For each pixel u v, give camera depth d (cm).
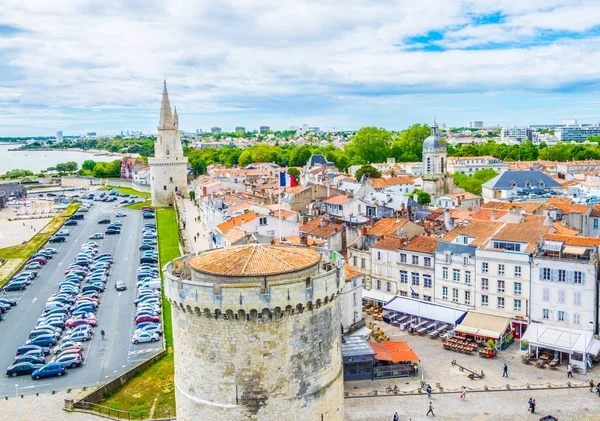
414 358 8156
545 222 10969
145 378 8062
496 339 8862
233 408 3925
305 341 3997
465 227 10656
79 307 11131
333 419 4253
